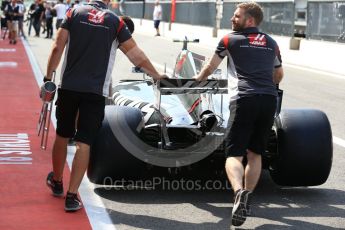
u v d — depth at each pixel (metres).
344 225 9.32
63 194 10.36
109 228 8.88
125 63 33.00
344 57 32.62
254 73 9.20
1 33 54.59
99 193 10.59
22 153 13.23
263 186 11.38
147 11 75.12
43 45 45.16
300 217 9.64
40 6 54.75
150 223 9.16
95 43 9.24
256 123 9.29
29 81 25.42
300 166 10.37
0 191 10.52
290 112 10.66
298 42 38.47
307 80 29.50
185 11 61.16
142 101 12.12
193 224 9.17
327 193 11.04
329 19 34.81
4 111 18.38
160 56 38.69
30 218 9.20
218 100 11.23
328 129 10.58
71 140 14.12
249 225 9.19
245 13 9.43
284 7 40.22
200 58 11.66
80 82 9.20
